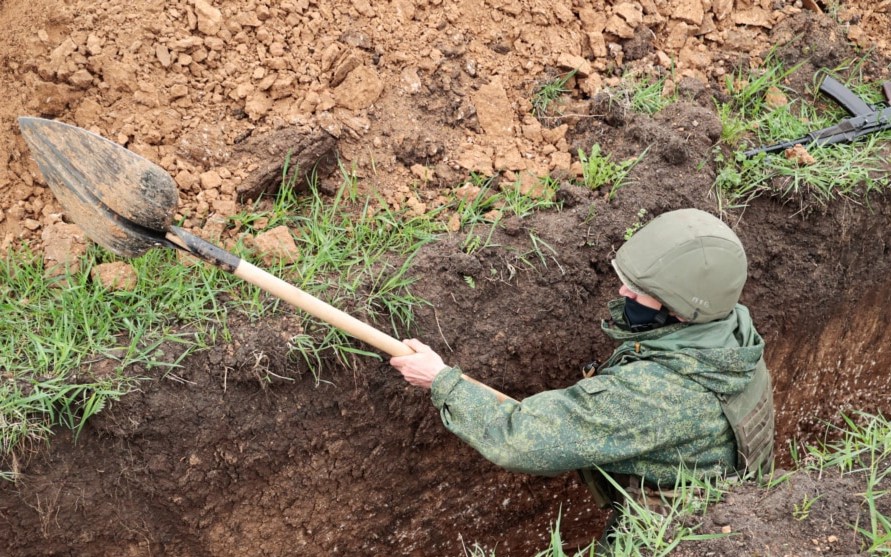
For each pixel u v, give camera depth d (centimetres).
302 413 265
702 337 216
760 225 319
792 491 225
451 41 317
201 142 282
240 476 267
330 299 262
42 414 238
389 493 294
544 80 324
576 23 337
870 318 370
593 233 290
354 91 298
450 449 295
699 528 218
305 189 292
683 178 302
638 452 212
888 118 342
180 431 252
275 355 253
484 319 279
